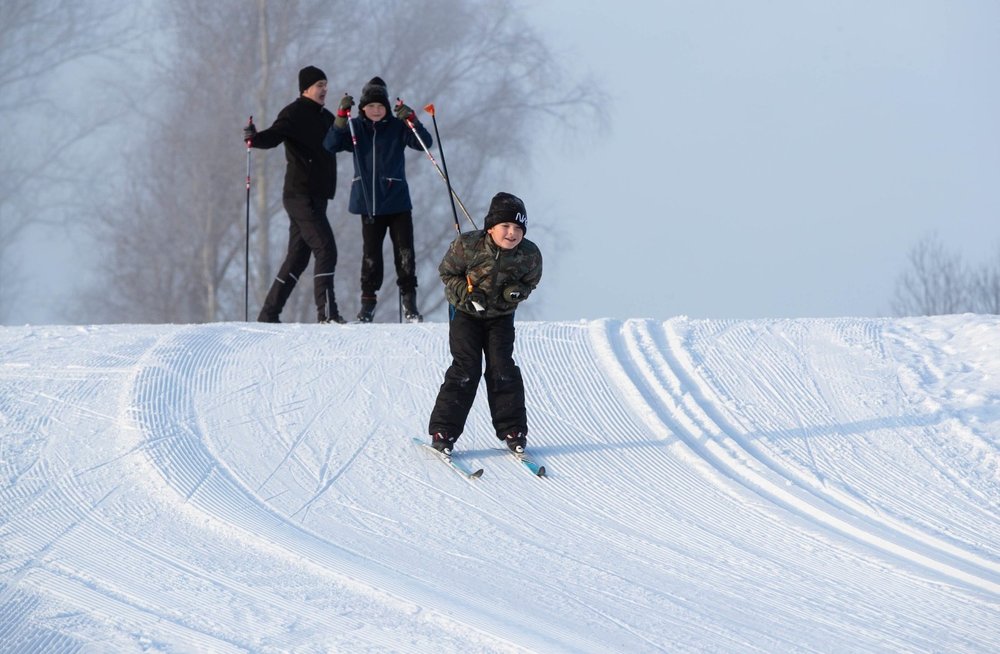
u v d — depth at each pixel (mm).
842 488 20969
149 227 98812
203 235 98000
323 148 34531
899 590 16359
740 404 25484
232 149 97750
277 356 28562
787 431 23969
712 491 20797
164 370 26969
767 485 21156
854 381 26828
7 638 14266
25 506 19391
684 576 16828
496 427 22594
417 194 99375
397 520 19094
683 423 24406
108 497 19859
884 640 14609
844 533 18906
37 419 23797
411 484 20906
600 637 14484
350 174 96625
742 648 14281
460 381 22281
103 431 23188
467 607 15305
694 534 18688
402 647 14055
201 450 22312
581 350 29109
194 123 98812
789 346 29453
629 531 18797
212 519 18781
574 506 19984
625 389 26484
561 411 25234
